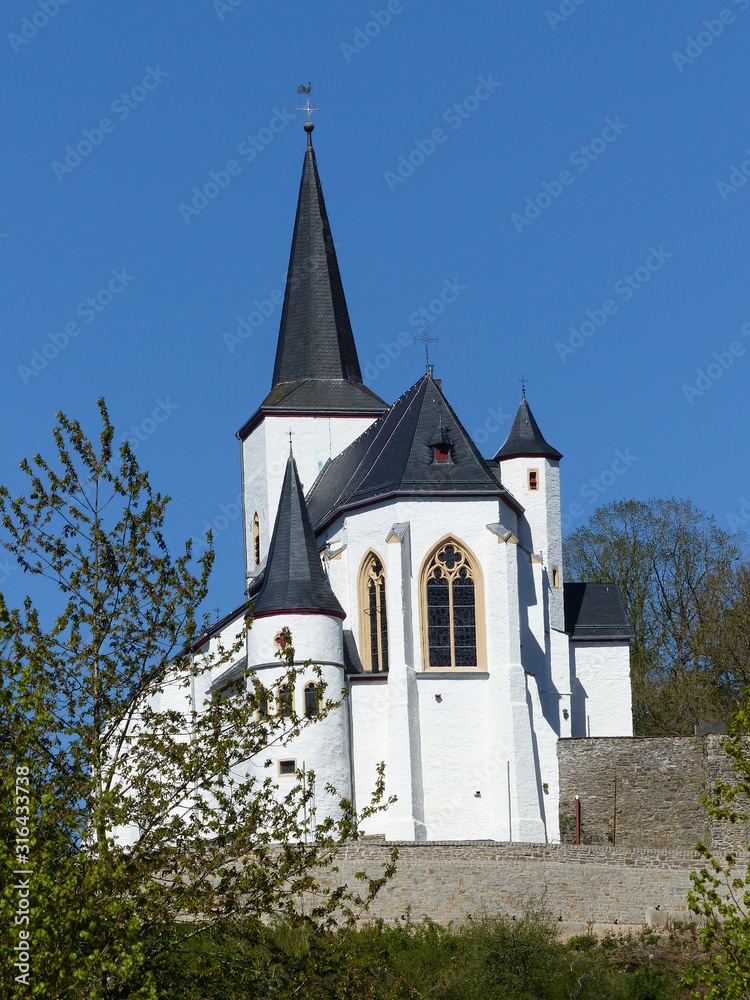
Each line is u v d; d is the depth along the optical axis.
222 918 33.12
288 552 64.62
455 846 53.16
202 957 33.44
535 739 63.09
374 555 65.56
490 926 49.66
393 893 52.16
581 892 52.50
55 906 27.91
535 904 52.38
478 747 63.16
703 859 52.56
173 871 33.78
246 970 33.38
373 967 34.81
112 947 29.42
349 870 52.47
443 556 64.94
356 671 64.62
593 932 51.91
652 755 60.66
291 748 61.12
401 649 63.12
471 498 65.19
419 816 62.19
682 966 48.78
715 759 59.47
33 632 34.94
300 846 34.34
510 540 64.50
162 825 34.53
